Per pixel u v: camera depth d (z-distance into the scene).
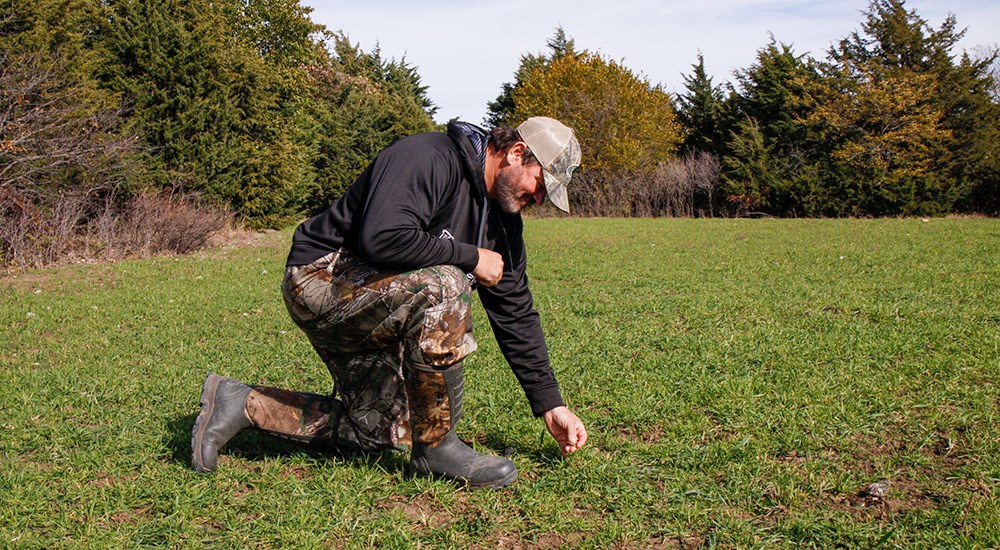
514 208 2.84
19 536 2.59
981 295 6.97
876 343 5.00
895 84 25.94
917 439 3.38
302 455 3.20
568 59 32.41
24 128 11.88
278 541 2.56
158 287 8.97
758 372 4.45
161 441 3.45
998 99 32.00
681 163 29.75
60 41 13.52
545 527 2.64
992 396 3.89
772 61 29.77
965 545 2.43
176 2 16.75
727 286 8.16
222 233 16.47
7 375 4.72
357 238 2.75
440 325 2.74
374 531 2.61
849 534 2.54
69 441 3.50
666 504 2.81
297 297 2.79
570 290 8.33
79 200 12.77
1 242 11.50
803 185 25.53
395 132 31.77
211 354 5.29
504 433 3.53
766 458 3.20
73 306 7.50
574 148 2.79
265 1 27.53
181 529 2.64
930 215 24.45
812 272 9.24
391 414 3.00
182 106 16.42
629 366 4.69
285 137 19.72
